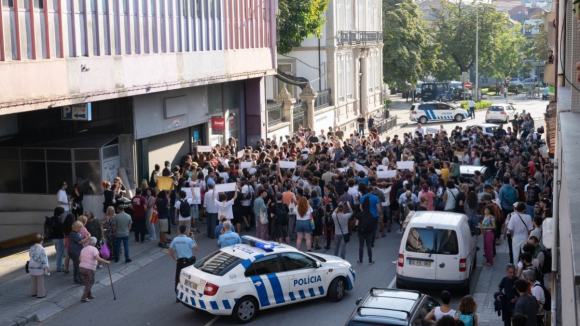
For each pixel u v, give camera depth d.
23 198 23.33
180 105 27.92
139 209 20.11
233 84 33.41
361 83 55.69
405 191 21.03
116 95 22.20
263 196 19.17
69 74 19.81
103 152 23.20
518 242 15.80
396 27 68.38
